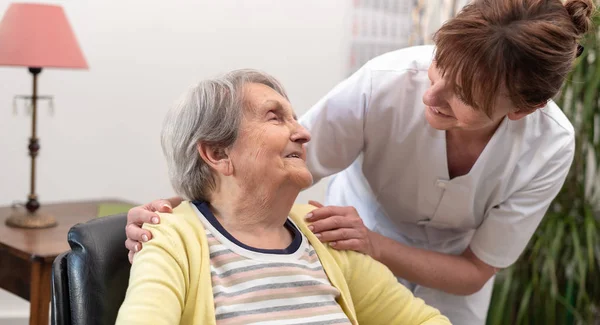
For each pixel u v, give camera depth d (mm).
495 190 1640
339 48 3445
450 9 3312
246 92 1283
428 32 3414
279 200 1283
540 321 2830
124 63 3117
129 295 1138
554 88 1251
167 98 3207
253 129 1264
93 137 3115
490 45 1184
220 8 3234
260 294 1215
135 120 3172
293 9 3352
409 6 3443
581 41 1328
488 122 1300
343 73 3461
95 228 1321
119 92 3127
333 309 1271
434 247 1850
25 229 2318
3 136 2977
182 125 1297
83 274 1278
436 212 1729
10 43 2287
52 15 2334
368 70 1616
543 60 1192
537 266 2779
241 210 1284
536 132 1589
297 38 3377
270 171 1260
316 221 1404
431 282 1653
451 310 1858
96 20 3045
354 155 1705
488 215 1690
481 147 1570
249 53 3314
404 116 1595
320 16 3396
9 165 3000
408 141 1617
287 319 1216
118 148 3162
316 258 1339
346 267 1389
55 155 3066
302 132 1289
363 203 1872
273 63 3361
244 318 1187
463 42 1206
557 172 1626
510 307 2832
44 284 2064
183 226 1241
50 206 2633
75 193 3121
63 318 1284
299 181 1268
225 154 1278
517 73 1197
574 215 2879
